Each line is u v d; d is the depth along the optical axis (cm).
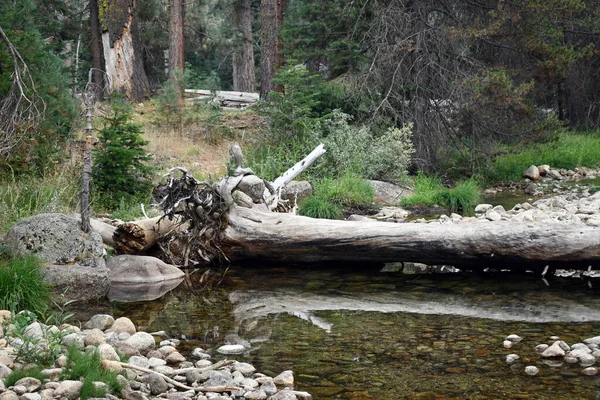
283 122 1563
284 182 1247
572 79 2312
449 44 1644
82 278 741
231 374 517
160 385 476
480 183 1664
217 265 940
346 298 761
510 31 1590
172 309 724
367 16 1712
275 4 1859
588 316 670
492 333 622
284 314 700
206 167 1476
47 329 574
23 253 757
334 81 1722
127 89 1952
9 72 1168
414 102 1620
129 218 1073
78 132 1433
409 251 825
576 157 2008
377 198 1406
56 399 428
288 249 879
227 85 4091
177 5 2133
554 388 489
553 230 775
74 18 2373
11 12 1259
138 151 1184
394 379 513
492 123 1631
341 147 1493
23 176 1125
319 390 494
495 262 808
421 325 652
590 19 1742
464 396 478
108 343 565
